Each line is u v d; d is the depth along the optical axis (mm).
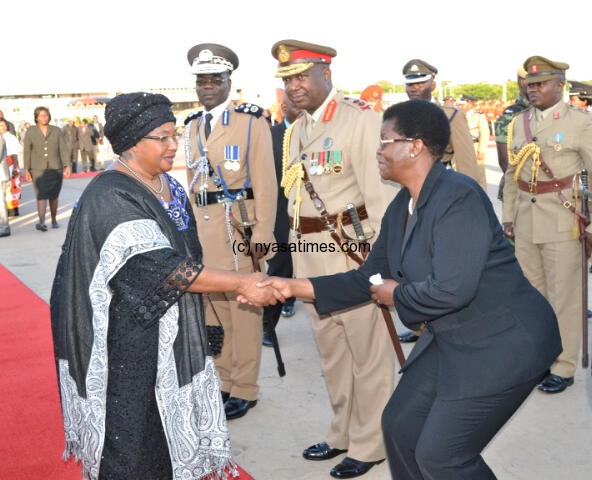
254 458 3400
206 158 3844
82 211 2320
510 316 2174
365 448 3201
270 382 4363
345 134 3080
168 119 2408
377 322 3139
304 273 3324
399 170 2270
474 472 2205
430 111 2225
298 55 3096
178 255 2340
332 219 3150
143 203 2361
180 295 2330
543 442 3404
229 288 2438
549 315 2250
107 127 2396
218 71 3801
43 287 6805
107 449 2328
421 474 2344
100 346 2291
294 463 3346
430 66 4988
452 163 4809
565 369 4020
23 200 13930
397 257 2361
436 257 2115
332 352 3309
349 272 2619
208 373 2512
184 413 2428
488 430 2186
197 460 2469
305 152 3211
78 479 3189
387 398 3172
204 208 3879
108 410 2320
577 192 3971
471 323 2180
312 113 3234
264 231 3873
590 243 3914
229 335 3980
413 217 2250
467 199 2127
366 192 3051
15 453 3449
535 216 4129
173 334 2375
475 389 2133
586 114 3977
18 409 3967
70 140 19750
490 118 28375
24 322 5645
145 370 2324
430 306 2115
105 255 2266
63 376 2439
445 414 2154
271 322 4020
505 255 2219
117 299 2311
